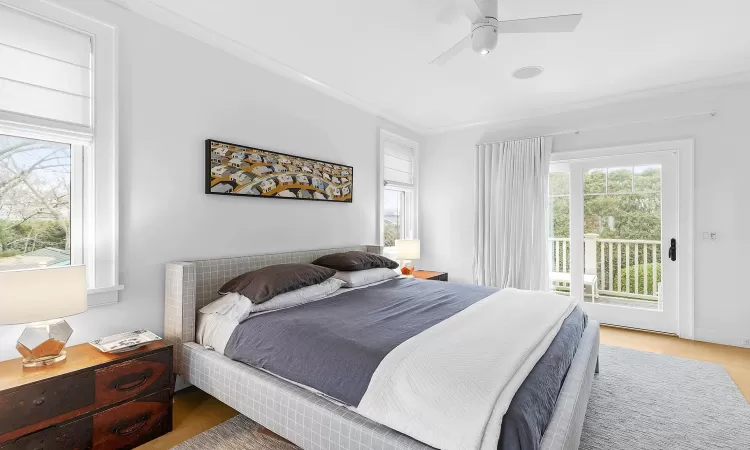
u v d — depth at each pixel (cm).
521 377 136
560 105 395
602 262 396
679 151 351
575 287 409
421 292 280
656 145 360
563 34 249
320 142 348
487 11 196
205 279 249
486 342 163
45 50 187
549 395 145
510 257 420
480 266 447
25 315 148
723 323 337
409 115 434
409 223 498
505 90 354
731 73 315
